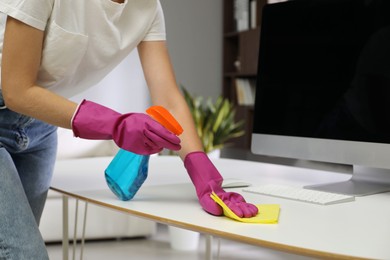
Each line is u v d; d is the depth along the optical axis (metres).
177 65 6.42
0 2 1.18
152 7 1.45
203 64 6.51
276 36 1.74
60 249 3.41
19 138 1.45
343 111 1.53
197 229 1.04
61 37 1.28
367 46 1.47
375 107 1.45
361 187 1.50
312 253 0.85
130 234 3.62
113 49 1.42
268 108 1.75
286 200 1.32
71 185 1.60
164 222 1.12
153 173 1.86
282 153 1.70
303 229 1.00
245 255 3.23
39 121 1.50
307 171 1.87
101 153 3.75
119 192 1.31
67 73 1.39
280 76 1.72
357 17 1.50
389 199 1.35
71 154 3.67
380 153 1.43
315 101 1.61
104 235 3.56
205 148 4.20
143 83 5.50
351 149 1.50
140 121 1.16
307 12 1.64
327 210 1.20
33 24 1.20
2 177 1.24
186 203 1.29
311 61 1.62
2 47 1.31
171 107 1.45
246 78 6.28
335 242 0.90
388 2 1.42
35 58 1.23
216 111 4.24
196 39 6.48
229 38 6.52
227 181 1.60
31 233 1.24
